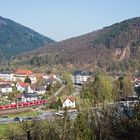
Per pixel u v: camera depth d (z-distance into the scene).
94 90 130.12
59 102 136.12
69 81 191.25
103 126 29.33
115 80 177.25
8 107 132.25
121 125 25.42
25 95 163.88
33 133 35.47
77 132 32.56
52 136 33.53
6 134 52.22
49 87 187.50
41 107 139.50
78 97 148.75
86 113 34.50
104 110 29.75
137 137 24.33
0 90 180.88
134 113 24.95
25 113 125.88
